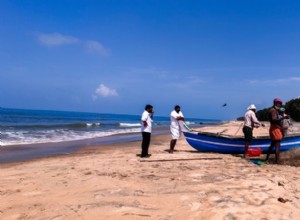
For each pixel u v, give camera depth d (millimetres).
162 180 6887
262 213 4629
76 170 8820
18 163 11273
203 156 11648
